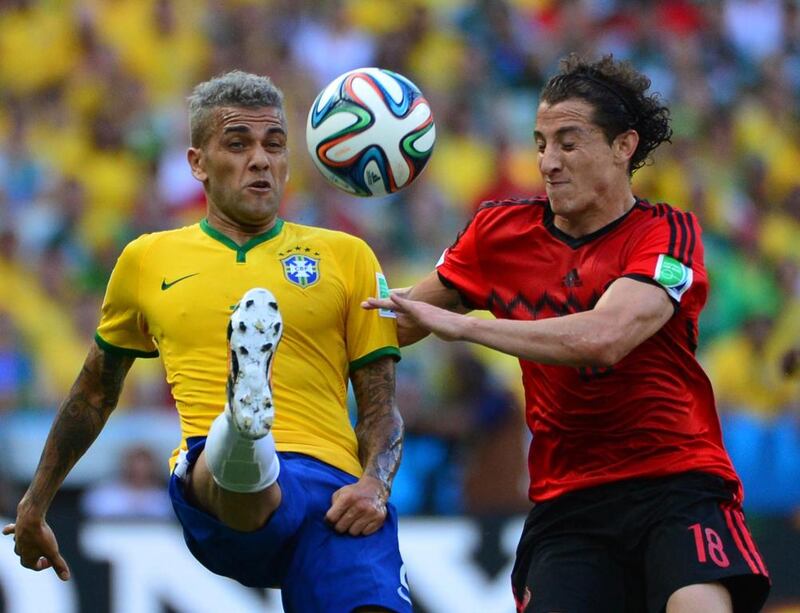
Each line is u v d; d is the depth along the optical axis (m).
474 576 25.28
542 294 16.72
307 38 49.38
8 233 42.25
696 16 53.38
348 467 16.36
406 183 17.20
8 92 47.53
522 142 48.19
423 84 48.75
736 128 50.78
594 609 16.25
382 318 16.77
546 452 16.94
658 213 16.58
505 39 50.72
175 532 25.16
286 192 43.72
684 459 16.36
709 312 44.09
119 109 46.81
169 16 49.50
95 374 17.19
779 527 25.92
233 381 14.39
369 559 15.91
